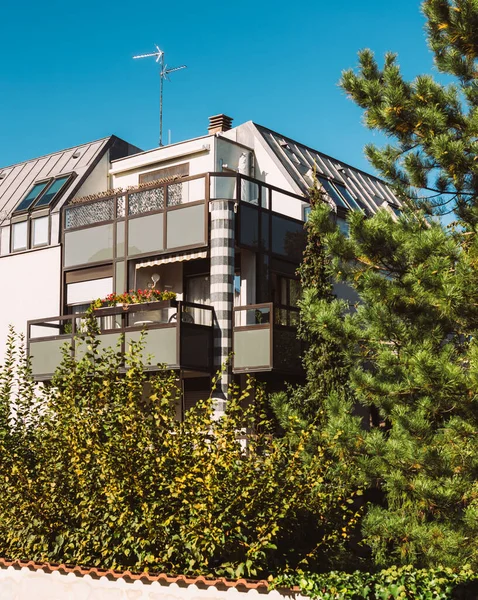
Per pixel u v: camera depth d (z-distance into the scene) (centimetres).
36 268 2573
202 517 1079
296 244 2395
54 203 2567
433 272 1252
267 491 1132
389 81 1456
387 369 1348
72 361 1351
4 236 2677
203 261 2353
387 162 1505
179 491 1083
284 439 1266
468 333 1359
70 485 1223
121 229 2364
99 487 1195
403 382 1331
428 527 1250
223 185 2220
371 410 2247
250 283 2269
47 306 2527
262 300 2253
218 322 2169
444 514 1252
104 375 1294
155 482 1148
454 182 1436
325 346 2039
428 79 1438
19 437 1384
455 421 1259
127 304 2222
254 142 2662
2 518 1279
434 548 1221
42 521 1240
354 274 1416
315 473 1209
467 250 1318
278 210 2512
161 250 2264
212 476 1088
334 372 2020
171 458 1145
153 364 2141
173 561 1136
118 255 2358
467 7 1413
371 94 1467
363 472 1288
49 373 2350
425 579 992
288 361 2134
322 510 1204
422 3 1483
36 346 2397
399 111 1443
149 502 1147
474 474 1240
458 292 1216
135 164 2620
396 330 1356
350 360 1462
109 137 2739
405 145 1498
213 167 2464
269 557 1136
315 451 1370
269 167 2611
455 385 1207
